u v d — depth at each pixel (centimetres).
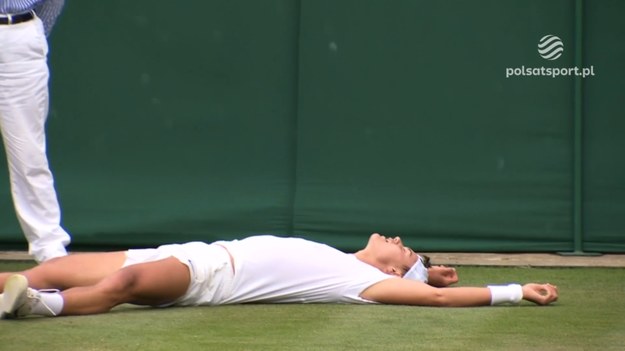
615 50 2908
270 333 1705
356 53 2930
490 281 2486
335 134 2948
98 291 1816
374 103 2939
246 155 2958
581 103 2908
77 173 2961
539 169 2931
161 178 2966
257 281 1964
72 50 2947
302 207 2947
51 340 1611
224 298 1948
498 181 2938
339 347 1602
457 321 1833
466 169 2941
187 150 2964
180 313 1864
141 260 1933
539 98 2922
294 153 2955
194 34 2950
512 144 2934
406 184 2948
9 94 2352
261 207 2945
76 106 2953
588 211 2936
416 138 2942
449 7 2919
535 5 2909
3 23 2336
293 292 1970
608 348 1622
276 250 1986
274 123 2956
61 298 1783
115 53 2950
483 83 2931
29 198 2392
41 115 2394
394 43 2928
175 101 2958
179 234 2958
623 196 2925
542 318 1880
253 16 2939
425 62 2931
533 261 2805
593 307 2022
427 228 2944
